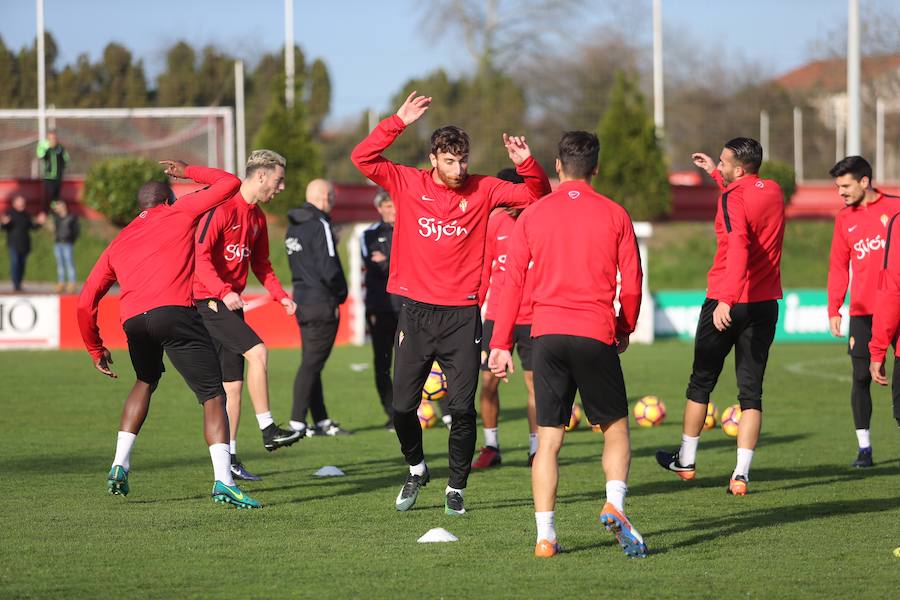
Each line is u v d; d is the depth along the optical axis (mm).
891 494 16375
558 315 11883
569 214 11945
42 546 12523
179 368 14766
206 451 20203
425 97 13781
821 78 109312
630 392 30281
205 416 14914
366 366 35812
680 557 12133
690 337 46281
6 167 75500
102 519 14125
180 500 15539
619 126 74312
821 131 106625
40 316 41219
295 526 13766
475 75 108938
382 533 13367
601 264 11867
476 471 18625
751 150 16469
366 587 10766
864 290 18938
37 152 68062
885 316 16422
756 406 16469
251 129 82812
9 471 17984
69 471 18016
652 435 23562
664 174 74500
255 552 12281
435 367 24781
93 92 87250
